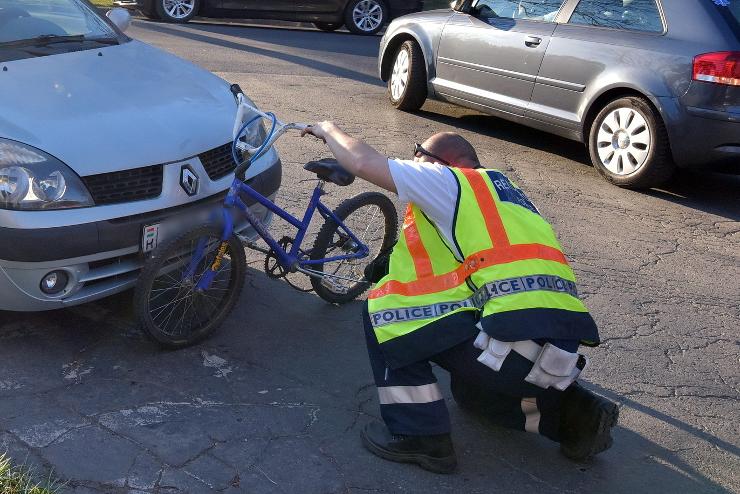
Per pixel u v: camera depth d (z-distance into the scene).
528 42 7.25
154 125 3.83
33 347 3.74
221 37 12.69
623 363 4.12
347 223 4.48
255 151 3.70
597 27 6.85
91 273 3.60
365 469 3.15
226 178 4.01
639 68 6.47
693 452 3.46
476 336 2.88
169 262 3.65
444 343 2.90
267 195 4.29
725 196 6.86
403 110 8.66
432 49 8.21
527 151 7.68
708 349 4.33
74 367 3.62
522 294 2.81
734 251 5.70
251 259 4.80
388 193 6.07
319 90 9.20
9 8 4.58
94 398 3.42
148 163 3.66
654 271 5.24
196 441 3.21
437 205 2.86
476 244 2.86
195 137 3.90
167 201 3.71
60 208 3.45
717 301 4.91
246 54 11.10
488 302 2.83
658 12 6.50
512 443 3.41
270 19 14.77
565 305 2.86
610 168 6.82
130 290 4.33
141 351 3.80
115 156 3.59
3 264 3.43
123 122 3.78
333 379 3.74
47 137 3.53
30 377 3.52
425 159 3.14
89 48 4.48
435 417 3.08
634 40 6.56
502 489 3.12
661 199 6.64
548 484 3.18
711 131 6.18
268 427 3.34
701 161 6.34
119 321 4.03
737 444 3.55
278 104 8.27
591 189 6.72
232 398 3.52
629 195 6.67
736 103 6.07
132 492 2.89
